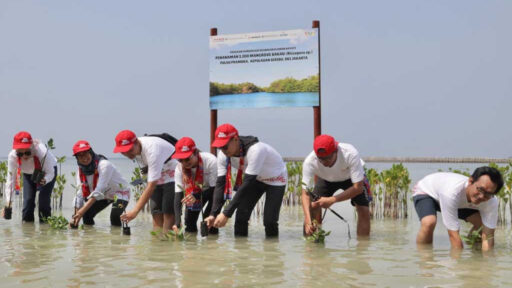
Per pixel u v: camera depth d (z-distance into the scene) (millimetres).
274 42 9219
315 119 9031
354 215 7793
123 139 5355
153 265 3686
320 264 3758
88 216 6539
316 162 5230
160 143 5562
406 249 4492
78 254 4160
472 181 4148
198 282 3148
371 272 3465
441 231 5809
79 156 6066
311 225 5152
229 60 9453
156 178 5406
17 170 6695
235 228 5469
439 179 4734
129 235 5445
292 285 3084
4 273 3391
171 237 5109
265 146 5309
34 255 4098
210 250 4414
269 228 5426
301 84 9070
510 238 5336
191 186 5570
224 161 5246
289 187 9523
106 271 3465
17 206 8977
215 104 9547
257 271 3488
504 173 7449
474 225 4820
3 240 5008
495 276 3334
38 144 6594
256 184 5473
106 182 6160
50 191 6730
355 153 5117
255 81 9312
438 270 3533
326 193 5664
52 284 3080
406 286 3064
